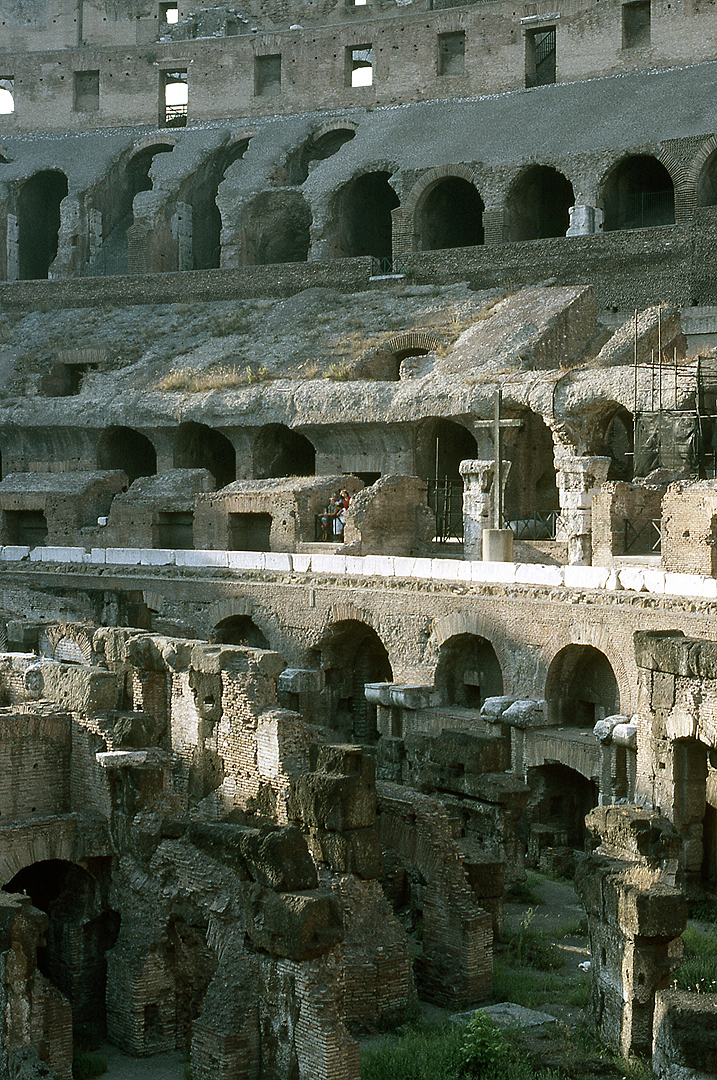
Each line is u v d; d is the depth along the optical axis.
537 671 57.09
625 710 53.06
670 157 108.00
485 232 117.25
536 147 117.25
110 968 35.75
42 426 101.00
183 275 126.94
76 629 49.22
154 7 162.75
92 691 37.91
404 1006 35.31
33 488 92.50
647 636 45.47
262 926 29.34
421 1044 32.22
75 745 38.22
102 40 164.25
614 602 54.59
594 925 33.91
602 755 51.62
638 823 36.75
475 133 124.44
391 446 86.50
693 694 43.09
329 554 72.44
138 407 97.00
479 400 80.44
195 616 73.94
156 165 139.00
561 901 46.34
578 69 128.25
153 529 84.56
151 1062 33.94
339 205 127.06
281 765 36.91
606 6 126.94
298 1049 28.73
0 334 121.88
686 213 106.75
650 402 73.94
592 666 56.91
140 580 76.81
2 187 142.25
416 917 41.09
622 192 117.81
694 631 50.19
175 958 35.22
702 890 44.53
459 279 115.06
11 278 142.00
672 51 123.38
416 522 76.62
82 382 105.88
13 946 30.38
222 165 143.00
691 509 58.06
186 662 40.75
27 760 37.56
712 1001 27.11
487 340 89.75
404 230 120.88
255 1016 30.30
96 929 37.22
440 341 94.38
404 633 63.25
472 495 75.62
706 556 57.31
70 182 140.38
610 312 106.69
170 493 85.62
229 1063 29.88
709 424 72.12
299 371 95.50
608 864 34.53
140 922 35.28
